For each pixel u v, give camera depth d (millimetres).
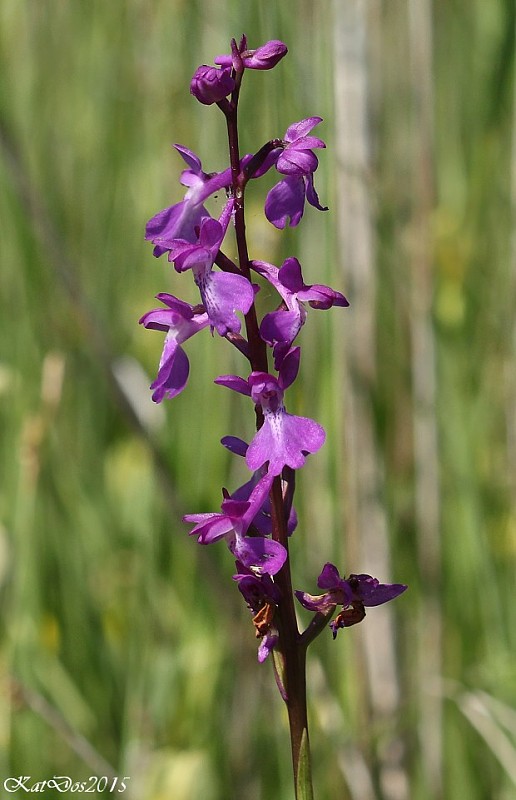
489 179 928
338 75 761
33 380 941
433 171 842
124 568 892
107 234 1048
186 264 569
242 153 765
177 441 870
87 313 811
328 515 779
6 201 956
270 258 757
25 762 761
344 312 757
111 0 1132
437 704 771
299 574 765
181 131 961
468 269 892
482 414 897
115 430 975
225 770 776
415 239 841
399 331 903
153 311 587
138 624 824
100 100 1089
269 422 575
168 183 975
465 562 831
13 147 843
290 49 746
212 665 784
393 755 769
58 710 789
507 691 758
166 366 584
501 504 873
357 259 768
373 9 863
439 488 824
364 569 772
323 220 757
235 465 841
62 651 837
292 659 574
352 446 761
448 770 783
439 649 809
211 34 879
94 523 904
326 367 748
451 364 833
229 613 779
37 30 1090
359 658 762
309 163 571
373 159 767
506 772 754
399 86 940
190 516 575
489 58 960
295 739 575
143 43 1046
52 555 868
